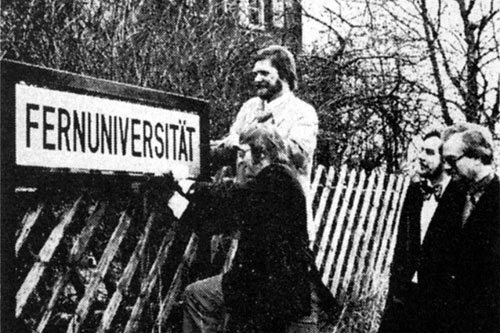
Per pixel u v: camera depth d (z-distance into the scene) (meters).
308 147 5.02
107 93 3.96
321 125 8.95
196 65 6.46
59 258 3.90
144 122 4.21
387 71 9.69
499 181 4.21
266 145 4.04
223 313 4.11
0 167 3.32
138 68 5.61
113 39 5.37
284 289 3.96
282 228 3.96
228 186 4.18
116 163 4.00
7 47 4.63
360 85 9.51
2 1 4.66
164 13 6.41
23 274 3.65
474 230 4.14
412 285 4.62
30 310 3.75
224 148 5.16
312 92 9.18
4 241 3.32
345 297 7.67
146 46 5.73
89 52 5.16
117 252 4.32
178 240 4.51
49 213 3.80
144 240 4.24
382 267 8.88
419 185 4.84
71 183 3.70
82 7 5.32
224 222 4.21
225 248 4.99
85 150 3.80
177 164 4.44
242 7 8.75
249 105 5.39
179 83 6.09
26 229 3.53
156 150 4.30
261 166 4.06
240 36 7.68
